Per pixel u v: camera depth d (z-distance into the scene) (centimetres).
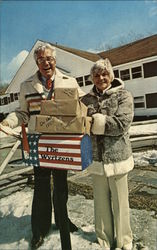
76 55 2084
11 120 236
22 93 242
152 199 354
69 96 191
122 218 235
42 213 258
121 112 207
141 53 1867
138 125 1277
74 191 411
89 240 257
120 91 215
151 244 247
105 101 217
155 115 1777
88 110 224
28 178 477
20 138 229
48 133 200
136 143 734
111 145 219
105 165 221
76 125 185
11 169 602
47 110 191
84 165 189
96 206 244
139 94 1861
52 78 232
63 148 193
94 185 241
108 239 247
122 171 221
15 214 335
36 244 254
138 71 1842
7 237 280
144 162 558
